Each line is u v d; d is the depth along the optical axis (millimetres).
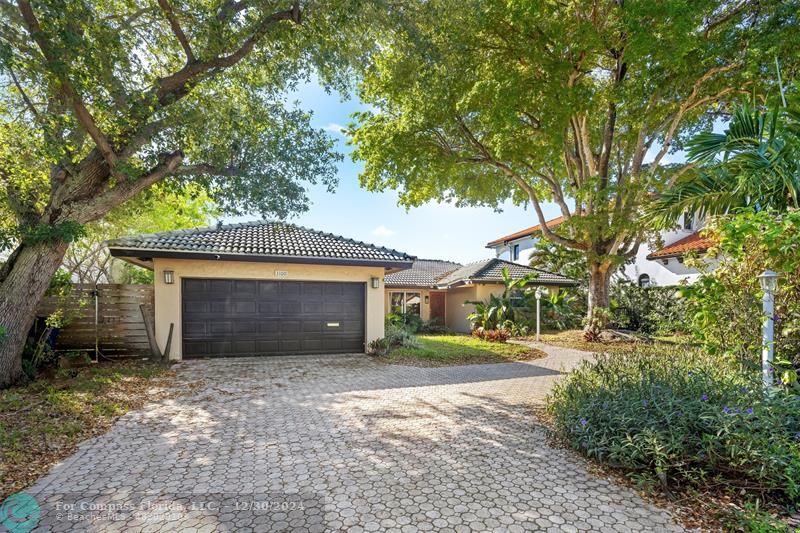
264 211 9055
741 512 3209
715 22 11906
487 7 10297
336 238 13844
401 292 22266
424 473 4070
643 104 12281
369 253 12586
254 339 11484
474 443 4887
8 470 4070
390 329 13586
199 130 8398
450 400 6910
